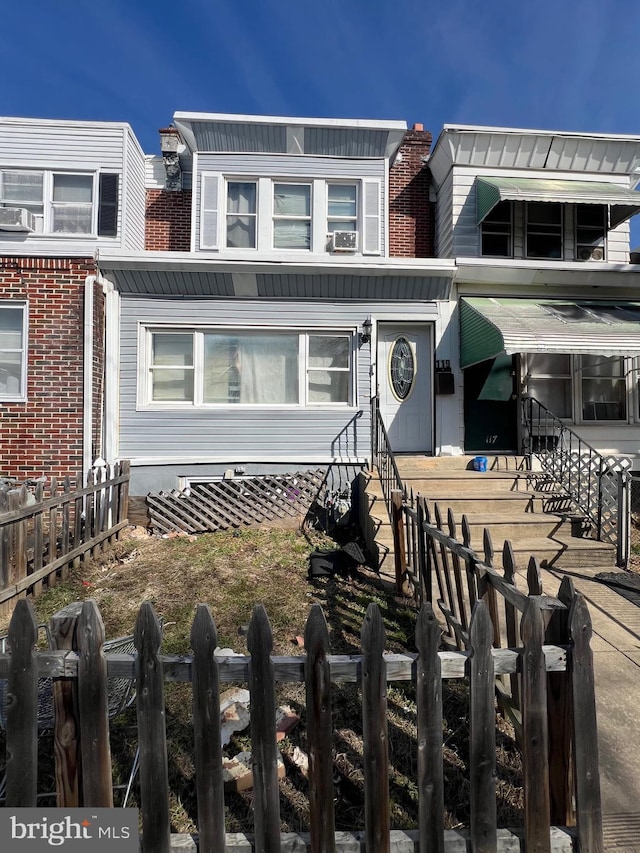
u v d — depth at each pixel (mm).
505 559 2625
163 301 8492
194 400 8570
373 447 8523
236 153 9078
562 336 7039
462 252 9188
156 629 1833
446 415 8875
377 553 5910
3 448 7906
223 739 2742
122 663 1854
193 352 8609
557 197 8281
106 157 8570
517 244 9234
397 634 4098
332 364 8883
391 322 8914
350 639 4039
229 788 2428
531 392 9156
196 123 8805
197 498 8047
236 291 8562
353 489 8547
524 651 1927
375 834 1877
